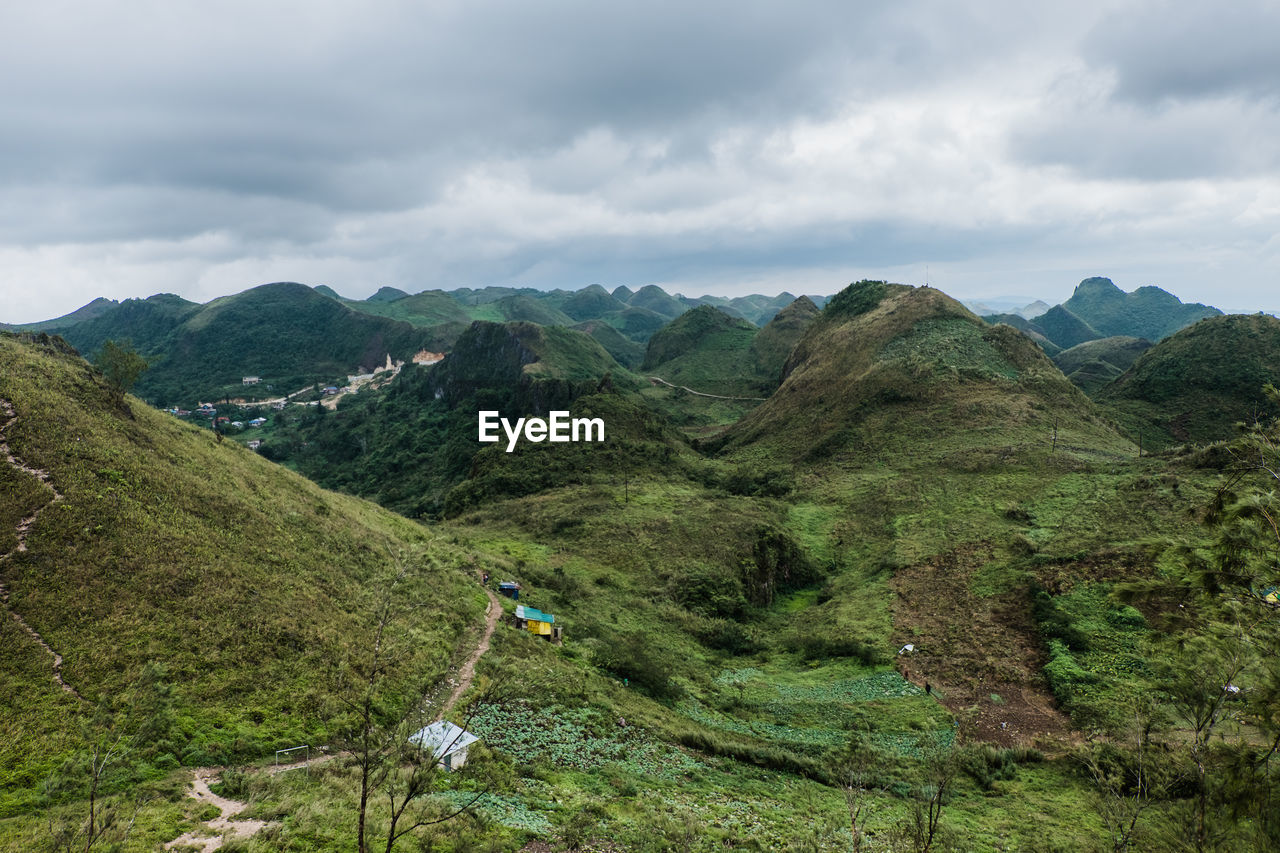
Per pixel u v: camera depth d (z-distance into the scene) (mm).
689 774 35531
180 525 40594
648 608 70375
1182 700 20547
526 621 52406
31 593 31312
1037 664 50969
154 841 20547
